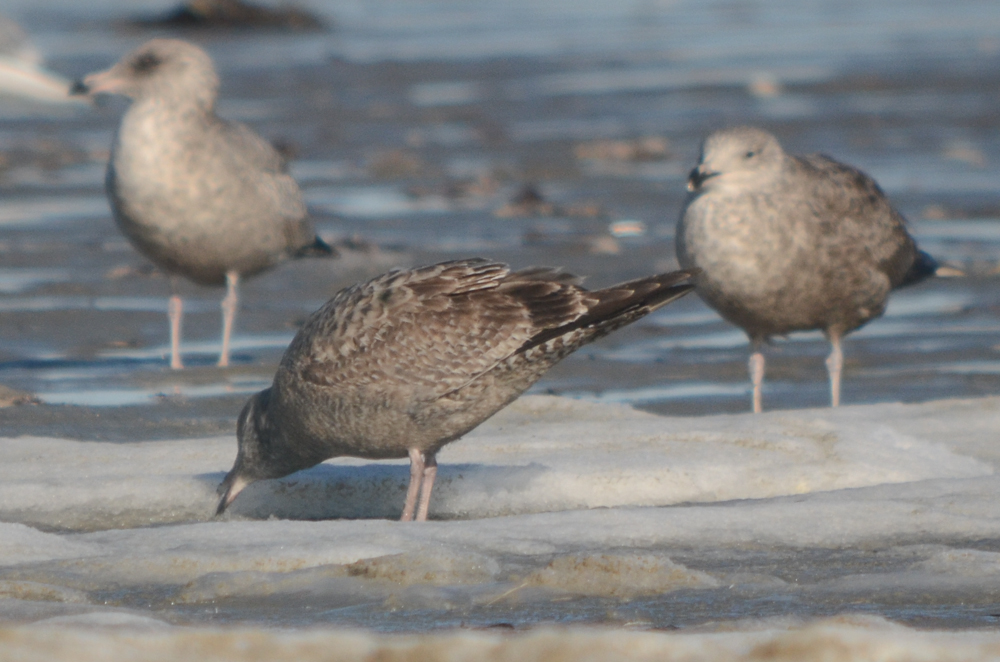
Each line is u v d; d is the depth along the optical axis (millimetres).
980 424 11211
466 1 90062
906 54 51375
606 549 8039
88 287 17906
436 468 9406
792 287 12820
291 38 63719
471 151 31719
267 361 14539
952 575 7391
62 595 7117
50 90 36938
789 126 34688
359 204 25094
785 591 7168
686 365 14672
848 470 9742
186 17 69000
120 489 9594
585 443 10562
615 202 25141
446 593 7094
